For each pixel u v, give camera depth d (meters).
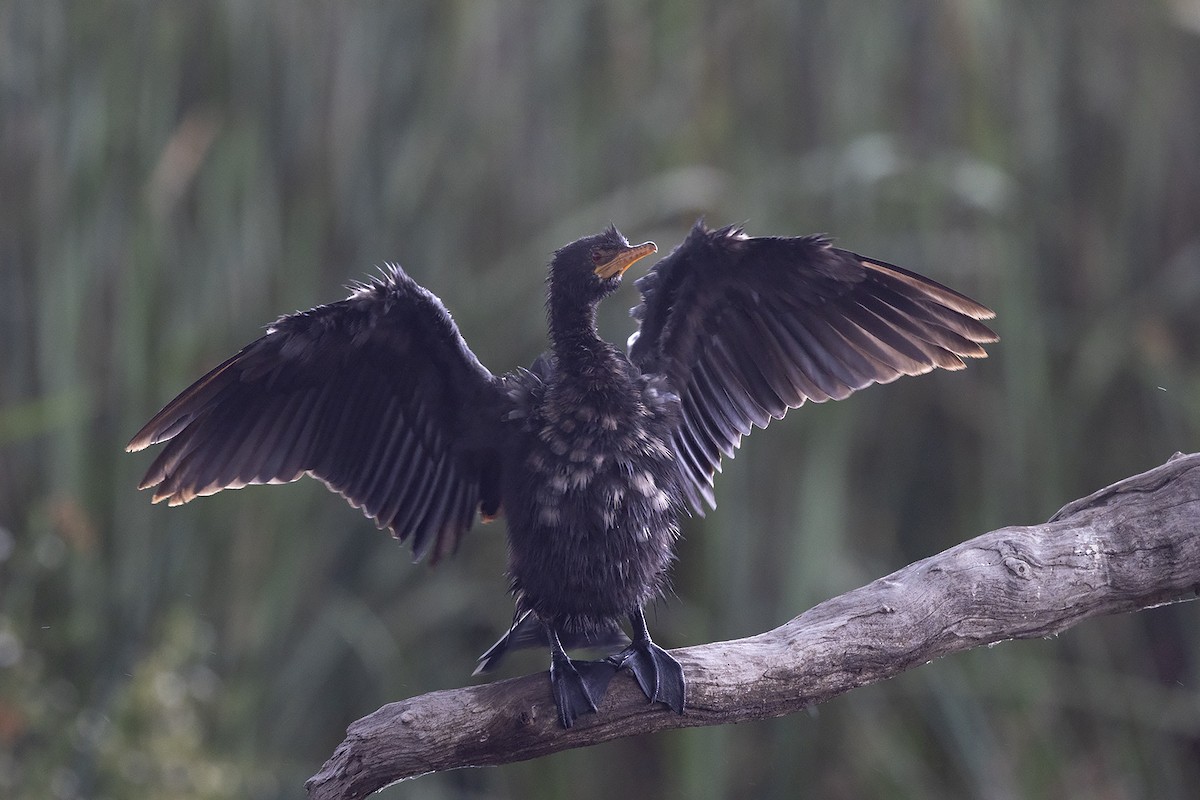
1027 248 13.44
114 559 13.32
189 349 13.62
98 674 12.60
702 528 13.00
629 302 12.92
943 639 6.16
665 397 6.58
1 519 13.54
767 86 13.94
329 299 14.10
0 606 12.26
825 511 12.53
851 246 13.34
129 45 13.94
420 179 14.03
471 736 5.86
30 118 14.05
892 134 14.05
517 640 6.76
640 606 6.36
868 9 13.73
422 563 13.59
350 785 5.83
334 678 13.49
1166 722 13.70
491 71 14.27
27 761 11.49
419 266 13.95
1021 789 12.88
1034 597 6.18
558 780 13.16
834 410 12.86
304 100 14.13
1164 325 14.55
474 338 13.52
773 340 6.95
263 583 13.20
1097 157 14.72
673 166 13.77
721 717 6.03
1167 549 6.20
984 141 13.83
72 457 13.30
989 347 13.90
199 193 14.06
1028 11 14.32
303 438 6.68
